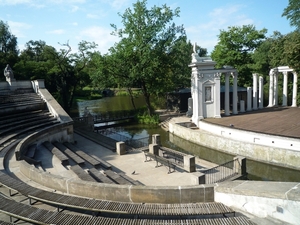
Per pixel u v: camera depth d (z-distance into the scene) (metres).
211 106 27.55
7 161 13.12
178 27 37.28
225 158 21.27
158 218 7.04
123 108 52.47
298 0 29.58
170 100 42.66
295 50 23.55
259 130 20.45
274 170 17.88
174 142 27.08
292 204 5.58
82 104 62.84
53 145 18.42
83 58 40.09
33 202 8.28
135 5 34.59
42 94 27.58
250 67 42.00
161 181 13.08
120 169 15.16
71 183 8.62
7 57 52.50
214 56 43.31
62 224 6.26
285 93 35.25
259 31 40.59
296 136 17.77
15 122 20.64
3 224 6.45
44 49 40.91
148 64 35.06
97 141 22.31
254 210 6.48
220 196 7.41
